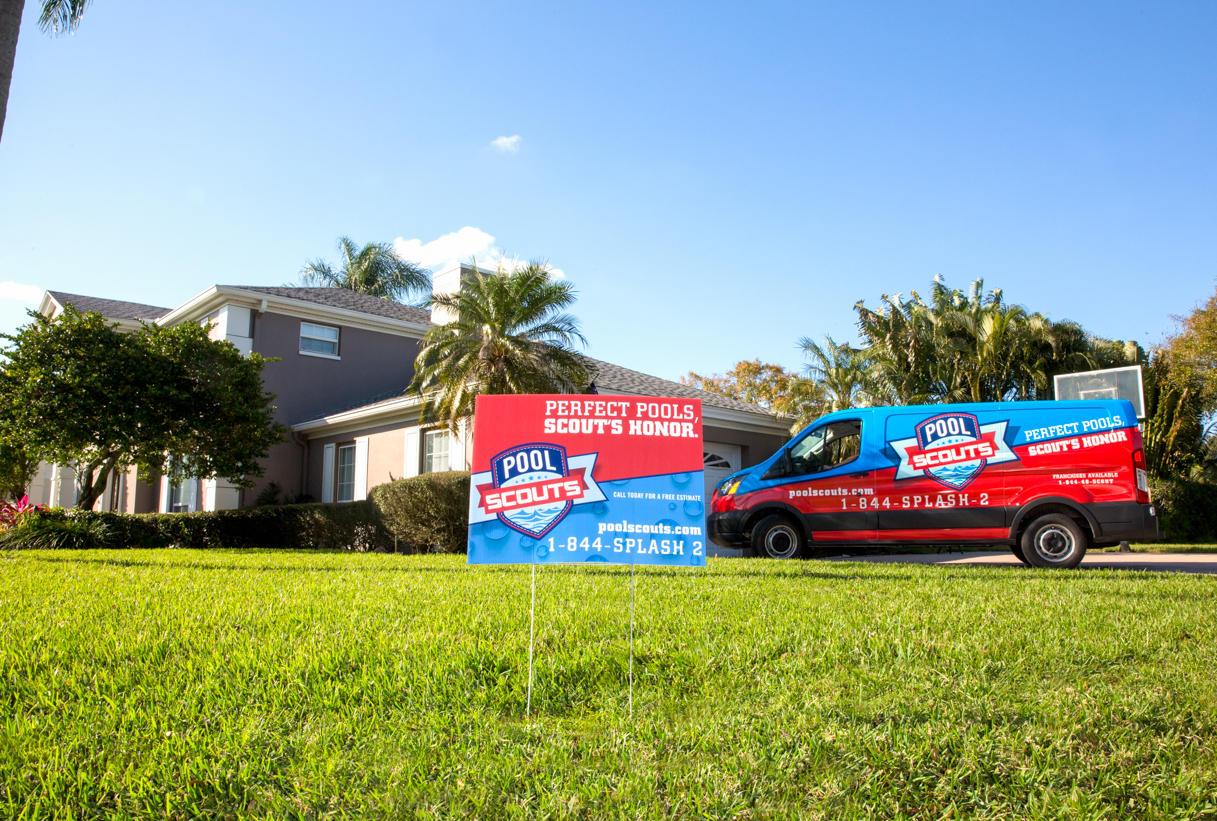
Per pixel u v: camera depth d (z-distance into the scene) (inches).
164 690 154.9
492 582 302.7
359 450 827.4
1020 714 144.7
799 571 352.8
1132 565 484.4
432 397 693.9
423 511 589.9
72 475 1111.0
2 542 550.9
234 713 144.4
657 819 109.1
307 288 999.6
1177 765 125.9
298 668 167.5
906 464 424.8
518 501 158.2
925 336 937.5
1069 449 398.9
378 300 1083.9
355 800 112.8
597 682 167.9
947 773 122.1
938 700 152.2
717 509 474.0
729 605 246.5
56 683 158.2
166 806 110.9
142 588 285.3
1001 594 273.9
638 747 132.0
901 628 208.5
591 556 156.1
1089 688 160.1
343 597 260.2
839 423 446.9
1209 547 740.7
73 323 631.2
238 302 870.4
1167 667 175.3
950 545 424.2
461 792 115.3
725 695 158.6
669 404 163.2
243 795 115.2
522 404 162.4
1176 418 920.9
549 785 118.3
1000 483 406.3
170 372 651.5
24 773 117.7
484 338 656.4
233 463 685.9
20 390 604.7
